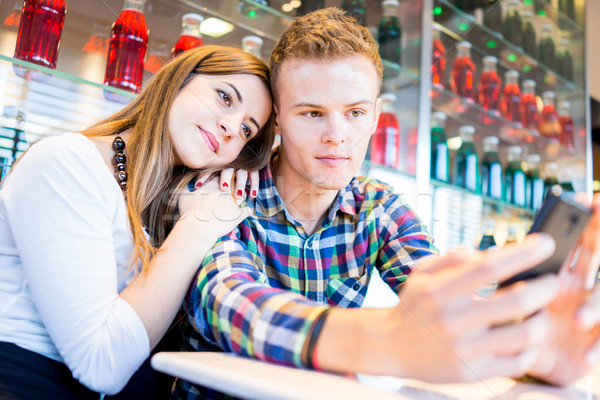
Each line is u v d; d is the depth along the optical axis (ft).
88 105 2.96
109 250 1.70
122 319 1.53
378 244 2.35
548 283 0.81
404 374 0.90
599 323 1.02
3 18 2.84
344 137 1.91
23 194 1.66
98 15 3.15
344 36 1.85
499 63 5.32
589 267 1.02
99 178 1.79
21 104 2.75
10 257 1.74
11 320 1.66
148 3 3.35
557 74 5.80
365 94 1.88
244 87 2.09
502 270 0.77
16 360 1.54
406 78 4.33
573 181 5.74
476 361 0.82
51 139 1.82
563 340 1.02
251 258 1.99
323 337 1.04
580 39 5.98
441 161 4.26
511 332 0.81
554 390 1.06
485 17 5.03
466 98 4.74
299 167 2.02
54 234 1.60
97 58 3.18
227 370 0.94
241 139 2.17
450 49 4.76
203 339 1.91
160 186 2.06
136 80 3.07
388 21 4.43
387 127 4.01
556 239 1.03
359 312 1.05
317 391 0.81
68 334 1.50
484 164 4.75
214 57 2.14
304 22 1.98
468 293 0.80
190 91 2.10
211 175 2.18
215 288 1.45
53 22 2.83
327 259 2.26
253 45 3.61
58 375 1.61
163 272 1.68
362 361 0.95
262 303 1.23
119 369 1.51
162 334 1.65
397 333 0.90
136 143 2.08
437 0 4.56
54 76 2.81
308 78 1.85
